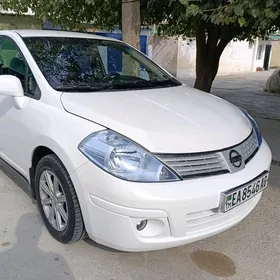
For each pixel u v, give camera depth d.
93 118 2.33
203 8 4.45
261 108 8.87
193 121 2.46
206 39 7.96
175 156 2.15
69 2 6.02
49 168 2.53
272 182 3.99
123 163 2.08
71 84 2.84
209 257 2.57
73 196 2.32
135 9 4.73
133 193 2.01
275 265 2.52
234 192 2.21
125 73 3.41
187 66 17.62
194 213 2.16
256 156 2.61
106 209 2.10
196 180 2.14
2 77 2.76
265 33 7.79
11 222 2.91
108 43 3.63
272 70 24.30
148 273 2.38
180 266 2.46
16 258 2.47
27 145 2.78
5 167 3.43
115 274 2.35
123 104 2.57
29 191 3.04
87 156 2.17
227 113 2.82
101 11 6.21
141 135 2.19
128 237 2.10
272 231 2.95
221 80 16.31
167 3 5.76
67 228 2.45
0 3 7.50
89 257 2.51
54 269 2.37
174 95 3.01
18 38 3.16
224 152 2.32
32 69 2.89
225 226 2.36
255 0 3.57
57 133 2.39
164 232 2.12
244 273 2.42
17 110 2.91
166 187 2.06
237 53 21.44
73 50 3.25
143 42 15.93
